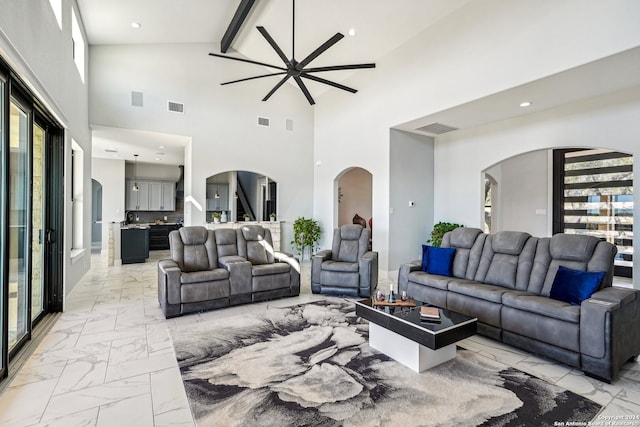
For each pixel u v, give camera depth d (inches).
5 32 88.4
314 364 107.6
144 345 122.2
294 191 323.0
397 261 250.5
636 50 125.9
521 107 193.0
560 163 259.3
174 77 266.7
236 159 292.4
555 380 99.8
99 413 82.3
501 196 302.2
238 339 127.7
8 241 100.3
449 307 148.3
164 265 161.0
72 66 179.8
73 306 169.6
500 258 153.3
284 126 317.1
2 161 97.3
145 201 420.5
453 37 192.1
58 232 160.6
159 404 86.2
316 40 229.8
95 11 202.4
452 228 245.4
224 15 228.5
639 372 104.7
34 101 125.6
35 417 80.3
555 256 135.6
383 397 89.1
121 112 248.2
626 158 223.5
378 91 250.8
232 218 364.8
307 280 239.1
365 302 126.1
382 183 249.6
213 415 81.2
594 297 106.8
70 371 102.5
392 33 216.5
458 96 189.5
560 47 144.9
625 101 168.4
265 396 89.4
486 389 93.7
